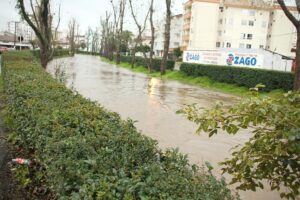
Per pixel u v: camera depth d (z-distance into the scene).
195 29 74.75
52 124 4.86
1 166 5.79
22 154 6.25
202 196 2.77
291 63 30.03
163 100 17.67
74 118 5.04
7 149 6.54
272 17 73.19
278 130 3.68
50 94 7.17
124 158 3.49
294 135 3.46
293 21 17.66
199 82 28.53
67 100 6.69
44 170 5.01
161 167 3.32
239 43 72.44
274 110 3.49
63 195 3.30
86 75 32.31
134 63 50.75
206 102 17.69
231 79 25.41
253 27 71.88
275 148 3.73
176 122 11.83
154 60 41.16
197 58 33.88
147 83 27.30
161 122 11.73
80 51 136.50
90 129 4.67
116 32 66.38
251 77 23.30
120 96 18.36
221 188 3.00
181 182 2.95
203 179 3.15
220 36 74.88
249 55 27.42
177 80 31.48
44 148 4.43
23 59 20.48
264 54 28.19
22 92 7.38
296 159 3.89
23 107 6.38
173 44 99.00
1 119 8.70
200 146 8.88
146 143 4.00
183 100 18.09
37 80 9.43
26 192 4.89
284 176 4.11
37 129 5.00
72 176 3.27
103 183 2.92
